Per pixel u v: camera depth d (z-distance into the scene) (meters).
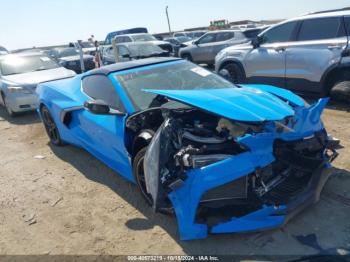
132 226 3.29
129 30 23.47
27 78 8.07
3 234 3.39
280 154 3.00
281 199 2.92
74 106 4.55
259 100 3.26
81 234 3.26
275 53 7.23
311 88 6.77
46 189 4.24
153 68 4.28
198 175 2.69
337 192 3.47
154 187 2.79
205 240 2.96
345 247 2.71
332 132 5.19
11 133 6.87
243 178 2.75
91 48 21.36
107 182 4.26
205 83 4.11
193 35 28.81
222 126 3.06
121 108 3.75
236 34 13.25
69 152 5.43
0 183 4.53
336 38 6.29
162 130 2.88
